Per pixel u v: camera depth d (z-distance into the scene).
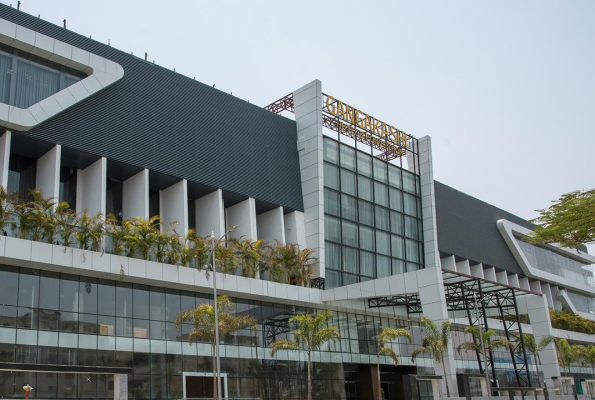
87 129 47.38
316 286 60.06
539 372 91.56
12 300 38.53
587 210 38.31
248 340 51.25
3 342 37.38
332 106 69.00
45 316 39.75
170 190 54.06
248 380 49.97
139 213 49.62
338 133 69.19
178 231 51.78
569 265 122.50
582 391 73.00
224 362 48.75
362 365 61.44
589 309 128.62
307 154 65.12
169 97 54.47
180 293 48.09
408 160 81.00
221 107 58.91
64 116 46.19
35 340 38.78
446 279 61.31
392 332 51.41
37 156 47.44
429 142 80.31
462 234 90.50
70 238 42.88
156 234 46.88
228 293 50.75
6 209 40.19
